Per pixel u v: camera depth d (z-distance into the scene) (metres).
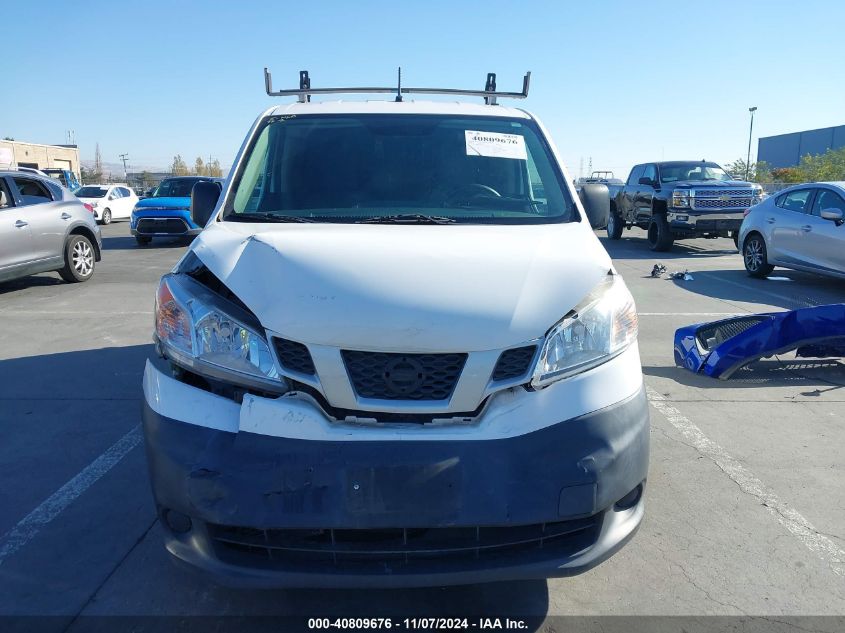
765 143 62.28
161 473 2.39
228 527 2.36
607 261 2.88
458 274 2.50
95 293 10.02
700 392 5.58
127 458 4.30
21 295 9.90
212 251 2.80
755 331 5.75
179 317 2.56
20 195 10.05
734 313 8.60
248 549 2.37
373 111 3.91
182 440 2.37
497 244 2.75
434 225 3.18
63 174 35.31
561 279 2.59
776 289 10.47
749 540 3.38
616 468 2.41
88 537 3.40
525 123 3.97
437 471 2.25
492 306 2.40
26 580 3.05
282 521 2.26
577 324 2.49
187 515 2.35
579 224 3.31
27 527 3.50
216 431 2.35
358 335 2.31
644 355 6.68
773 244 10.99
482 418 2.33
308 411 2.31
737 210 14.33
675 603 2.90
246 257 2.68
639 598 2.93
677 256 14.73
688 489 3.90
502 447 2.29
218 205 3.44
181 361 2.51
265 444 2.29
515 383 2.36
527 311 2.43
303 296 2.42
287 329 2.36
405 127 3.81
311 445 2.28
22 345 6.97
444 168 3.63
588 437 2.38
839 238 9.82
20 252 9.77
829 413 5.11
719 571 3.12
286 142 3.73
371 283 2.44
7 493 3.86
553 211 3.46
